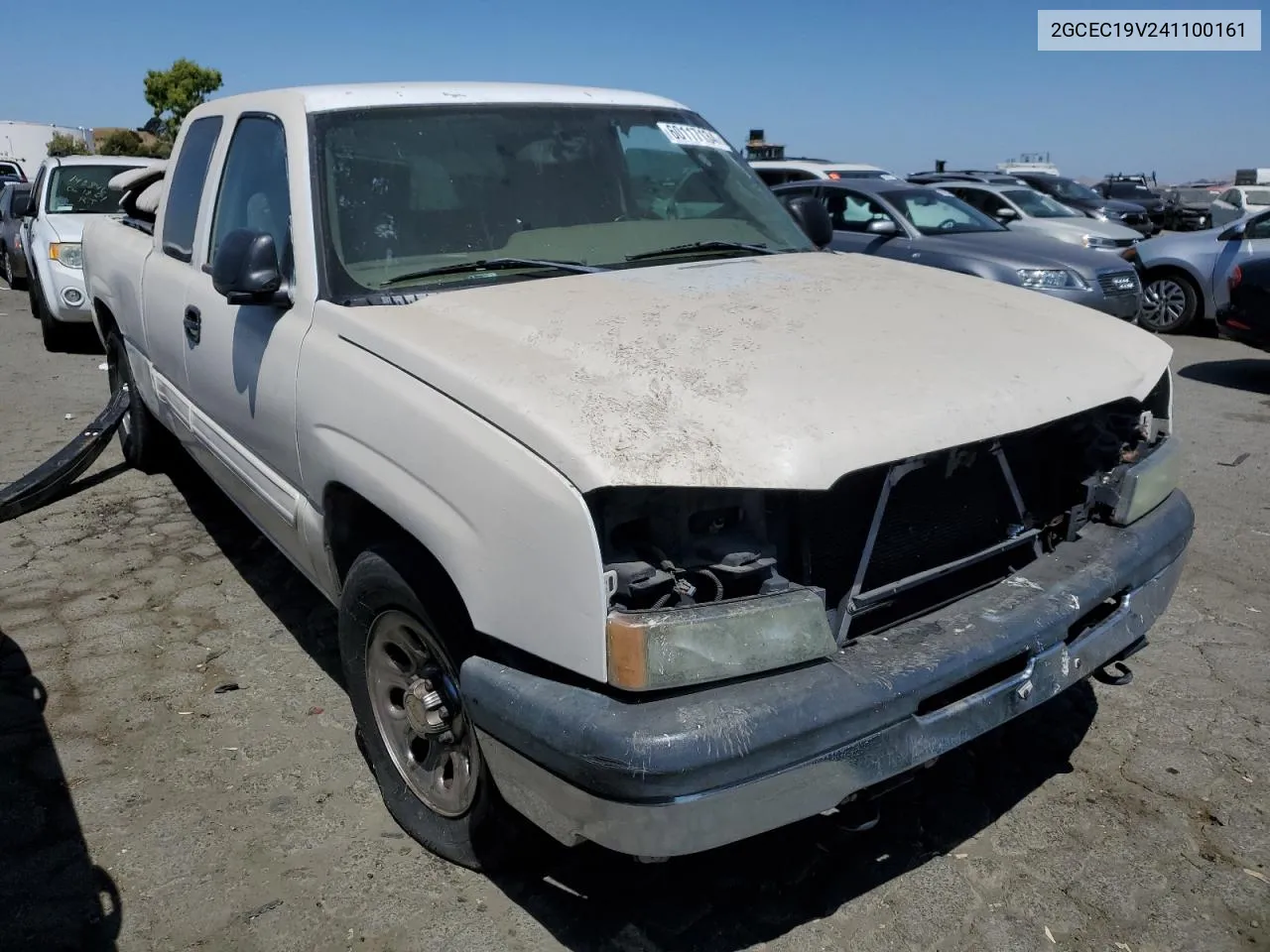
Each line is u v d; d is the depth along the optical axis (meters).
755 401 2.28
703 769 1.98
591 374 2.38
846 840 2.93
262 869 2.83
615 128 3.83
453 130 3.47
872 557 2.40
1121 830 2.95
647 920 2.64
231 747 3.40
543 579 2.16
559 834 2.22
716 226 3.81
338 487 2.93
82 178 10.52
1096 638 2.67
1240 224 10.91
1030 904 2.67
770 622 2.12
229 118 3.93
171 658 3.98
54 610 4.39
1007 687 2.42
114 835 2.96
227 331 3.53
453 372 2.46
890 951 2.53
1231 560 4.84
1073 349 2.84
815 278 3.24
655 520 2.15
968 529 2.61
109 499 5.73
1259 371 9.46
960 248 9.87
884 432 2.26
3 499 5.29
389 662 2.93
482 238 3.27
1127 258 11.90
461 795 2.73
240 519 5.44
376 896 2.73
